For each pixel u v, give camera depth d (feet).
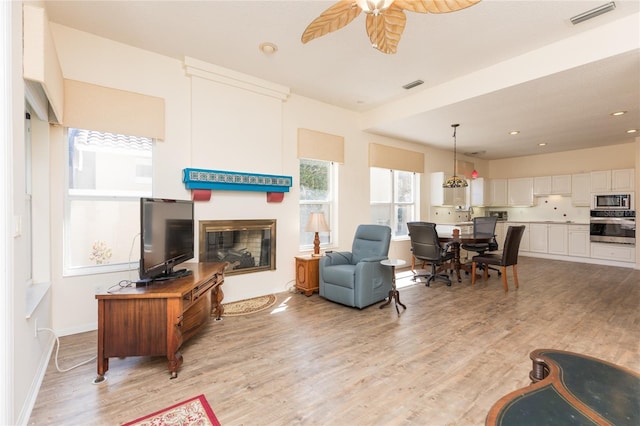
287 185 13.39
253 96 12.68
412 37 9.31
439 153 22.33
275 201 13.51
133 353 6.76
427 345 8.41
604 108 13.14
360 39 9.55
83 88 9.18
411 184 20.85
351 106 15.80
